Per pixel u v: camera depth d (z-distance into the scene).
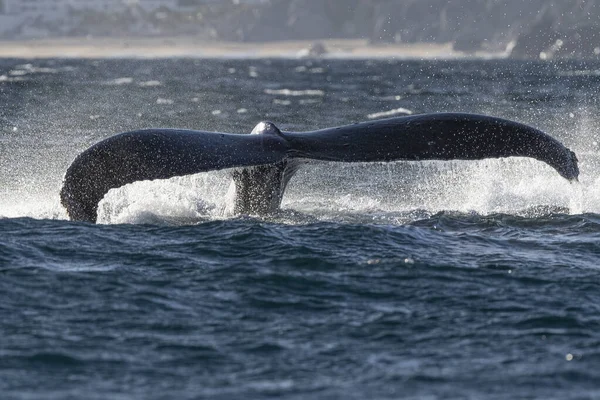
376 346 35.84
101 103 178.38
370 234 49.44
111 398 31.47
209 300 40.34
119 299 40.19
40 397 31.44
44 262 44.62
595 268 45.19
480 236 50.56
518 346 35.78
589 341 36.19
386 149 48.66
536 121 144.12
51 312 38.62
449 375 33.25
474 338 36.56
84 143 108.50
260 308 39.53
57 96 196.25
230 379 33.03
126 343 35.84
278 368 33.88
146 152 46.41
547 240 50.06
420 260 45.62
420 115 50.28
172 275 43.25
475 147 48.97
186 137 47.34
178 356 34.81
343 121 142.75
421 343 36.09
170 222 51.53
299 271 43.94
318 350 35.44
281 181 50.81
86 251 46.34
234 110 164.12
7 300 39.75
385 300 40.62
